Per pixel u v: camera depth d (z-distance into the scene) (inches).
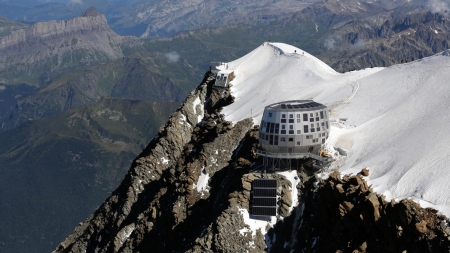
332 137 5664.4
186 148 7421.3
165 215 6599.4
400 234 4180.6
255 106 7583.7
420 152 4795.8
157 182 7746.1
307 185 5329.7
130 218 7795.3
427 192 4308.6
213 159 6707.7
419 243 4055.1
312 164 5452.8
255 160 5989.2
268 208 5300.2
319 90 7106.3
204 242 5255.9
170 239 6397.6
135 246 6830.7
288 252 5078.7
